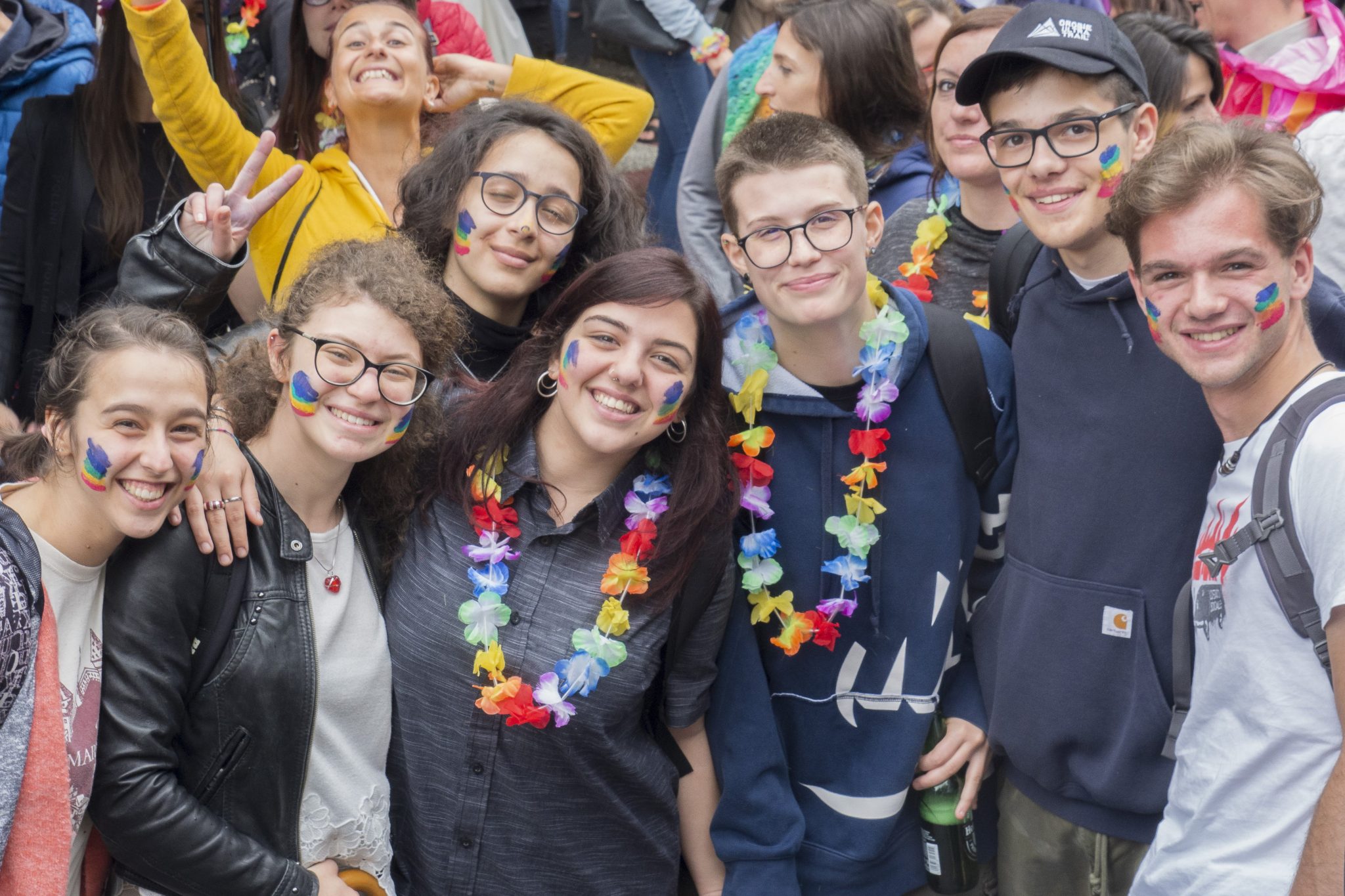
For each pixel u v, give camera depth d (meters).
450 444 2.37
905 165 3.56
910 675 2.51
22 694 1.70
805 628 2.43
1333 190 2.69
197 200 2.39
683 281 2.21
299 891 2.08
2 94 3.58
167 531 2.03
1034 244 2.56
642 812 2.44
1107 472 2.31
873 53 3.36
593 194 2.73
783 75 3.51
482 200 2.61
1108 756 2.37
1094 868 2.48
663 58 5.00
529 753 2.26
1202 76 2.91
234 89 3.46
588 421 2.22
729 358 2.50
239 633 2.06
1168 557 2.28
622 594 2.28
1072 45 2.29
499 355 2.76
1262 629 1.94
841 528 2.41
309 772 2.12
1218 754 2.03
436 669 2.26
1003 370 2.49
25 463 2.05
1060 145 2.32
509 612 2.26
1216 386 2.02
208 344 2.46
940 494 2.46
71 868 2.07
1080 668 2.35
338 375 2.05
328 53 3.30
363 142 3.15
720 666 2.49
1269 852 1.95
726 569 2.38
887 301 2.49
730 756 2.47
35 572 1.71
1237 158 1.94
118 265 3.30
